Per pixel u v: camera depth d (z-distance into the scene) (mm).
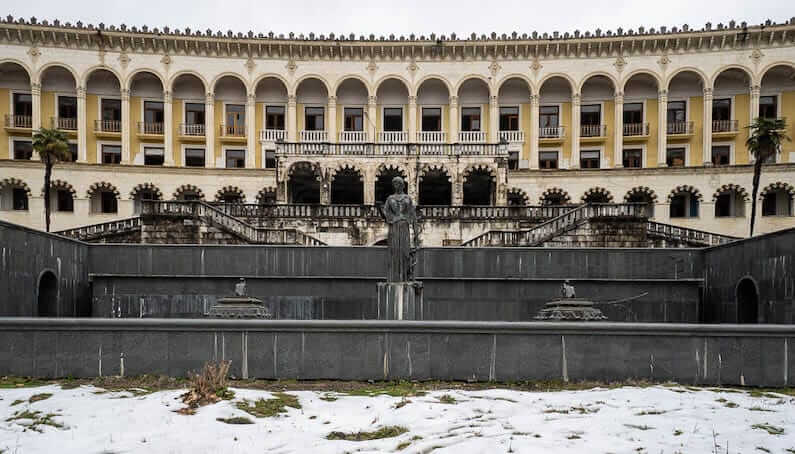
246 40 47844
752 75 45812
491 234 28750
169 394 9523
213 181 46688
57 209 45156
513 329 11289
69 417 8188
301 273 21984
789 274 16500
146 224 29031
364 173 38625
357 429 7820
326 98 50625
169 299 21859
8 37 45781
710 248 21312
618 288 21719
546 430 7633
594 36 47094
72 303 20797
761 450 6844
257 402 9156
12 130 46156
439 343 11352
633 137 47969
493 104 48625
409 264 15172
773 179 43188
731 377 10984
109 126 48062
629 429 7672
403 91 50688
